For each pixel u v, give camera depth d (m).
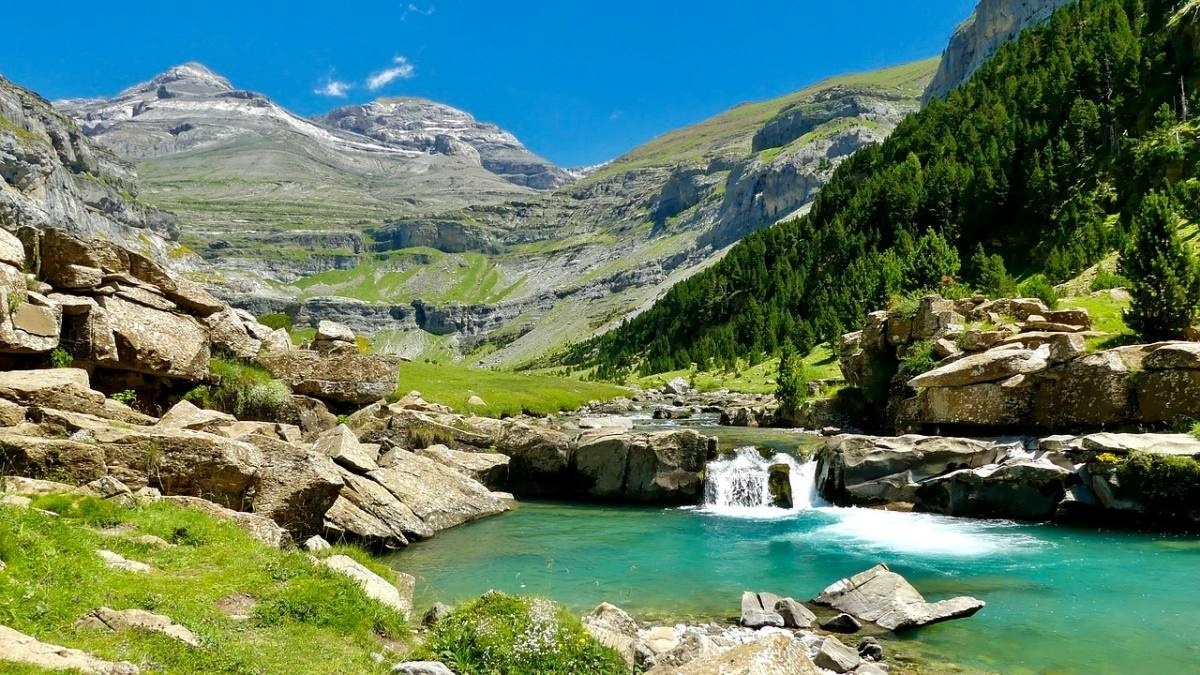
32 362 25.45
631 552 27.58
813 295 147.00
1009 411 38.34
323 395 40.59
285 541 19.58
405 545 28.33
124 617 10.59
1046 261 99.12
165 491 20.05
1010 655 16.48
